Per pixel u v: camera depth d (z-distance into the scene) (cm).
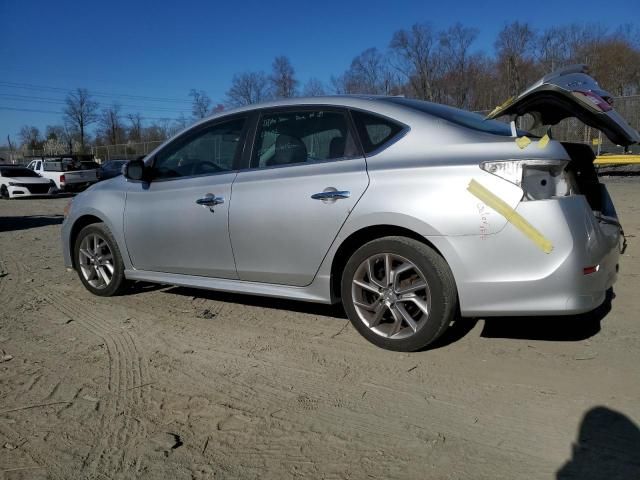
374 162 354
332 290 378
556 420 276
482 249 315
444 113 371
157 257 464
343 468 244
